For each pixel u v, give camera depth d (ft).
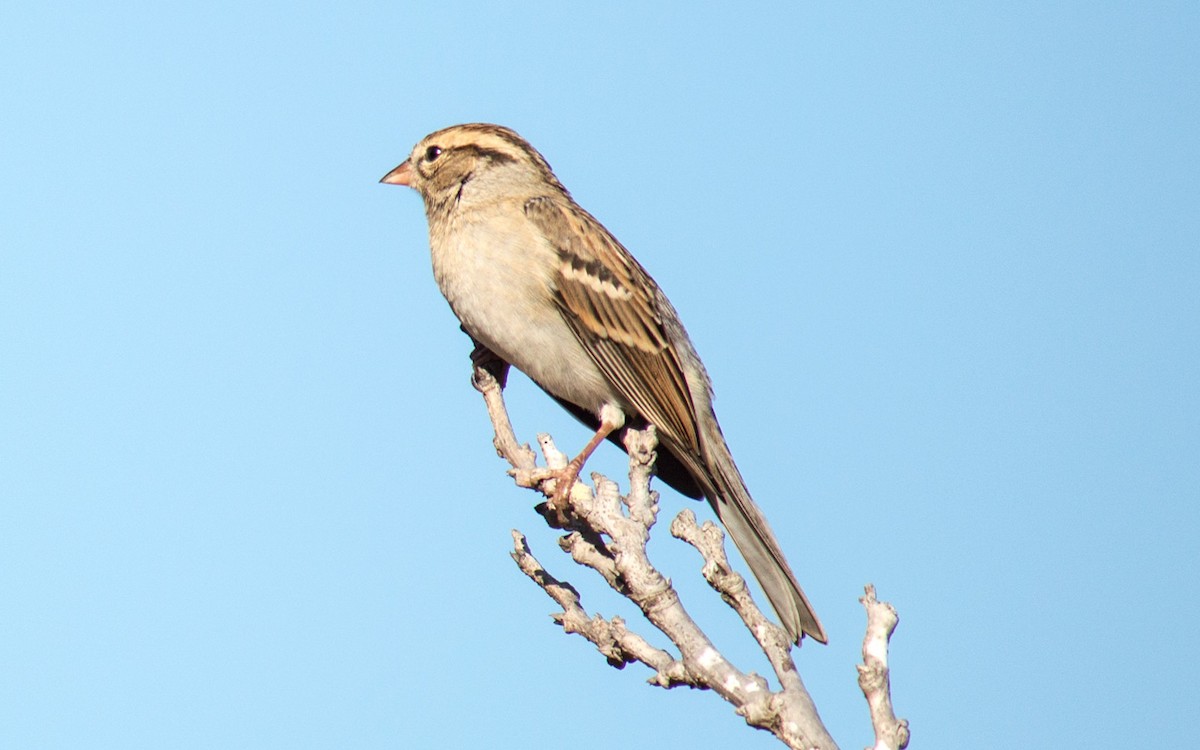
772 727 22.21
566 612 26.89
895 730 20.54
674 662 24.08
